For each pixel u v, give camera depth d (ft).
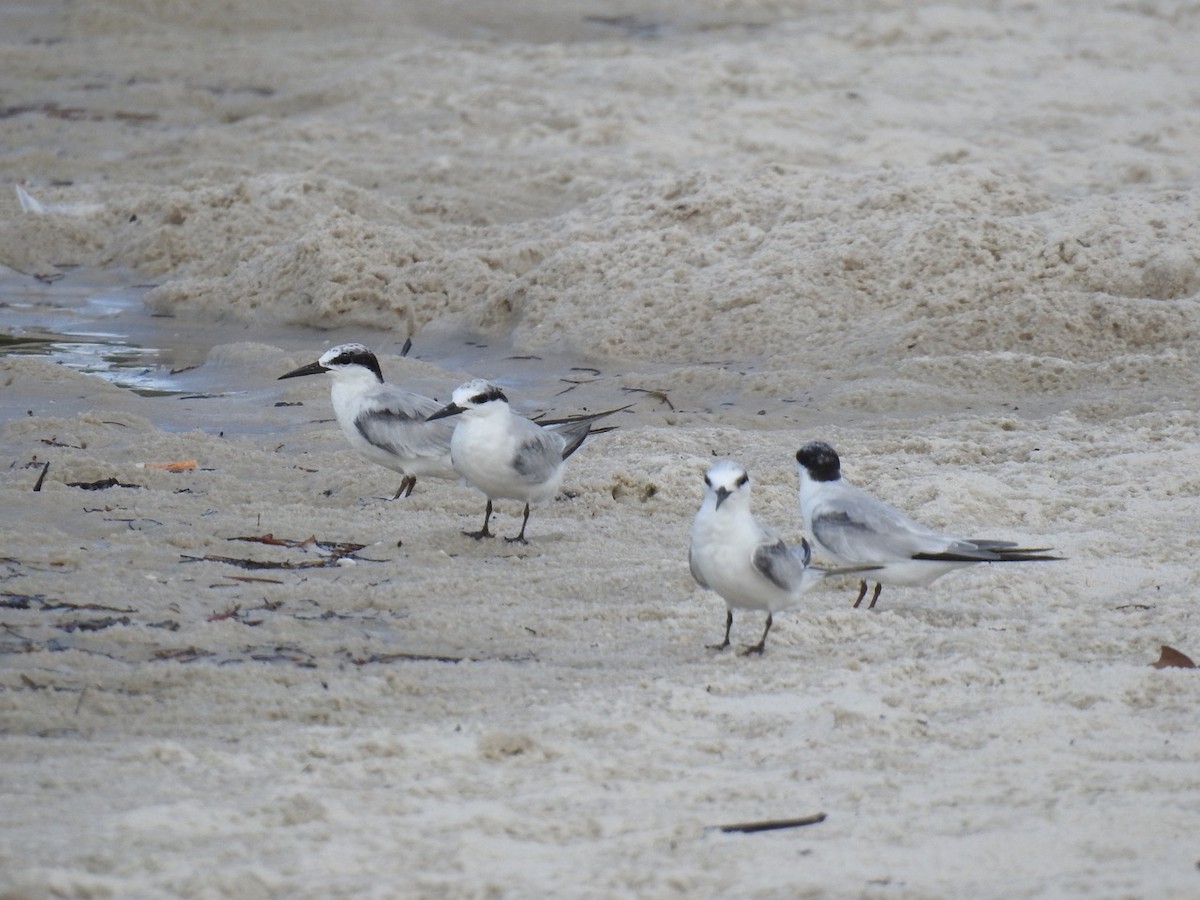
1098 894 21.25
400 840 22.89
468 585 36.76
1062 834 23.40
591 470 46.55
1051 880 21.88
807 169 76.07
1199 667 31.17
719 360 62.95
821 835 23.45
